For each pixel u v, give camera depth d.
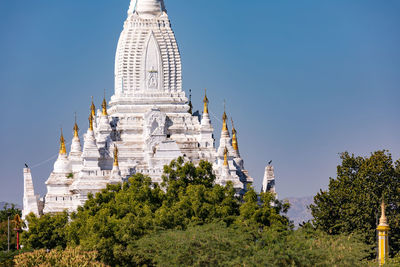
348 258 196.00
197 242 199.00
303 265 195.38
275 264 193.50
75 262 199.75
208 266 196.12
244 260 194.75
